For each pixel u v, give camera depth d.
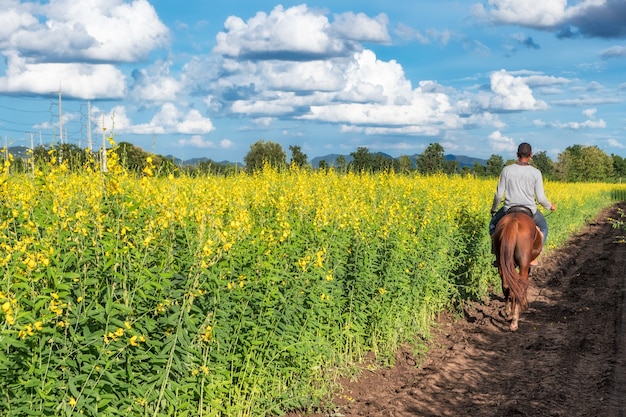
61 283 4.57
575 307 12.98
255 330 6.19
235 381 6.42
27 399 4.20
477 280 14.07
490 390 8.02
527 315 12.35
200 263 5.43
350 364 8.40
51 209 5.47
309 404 7.05
